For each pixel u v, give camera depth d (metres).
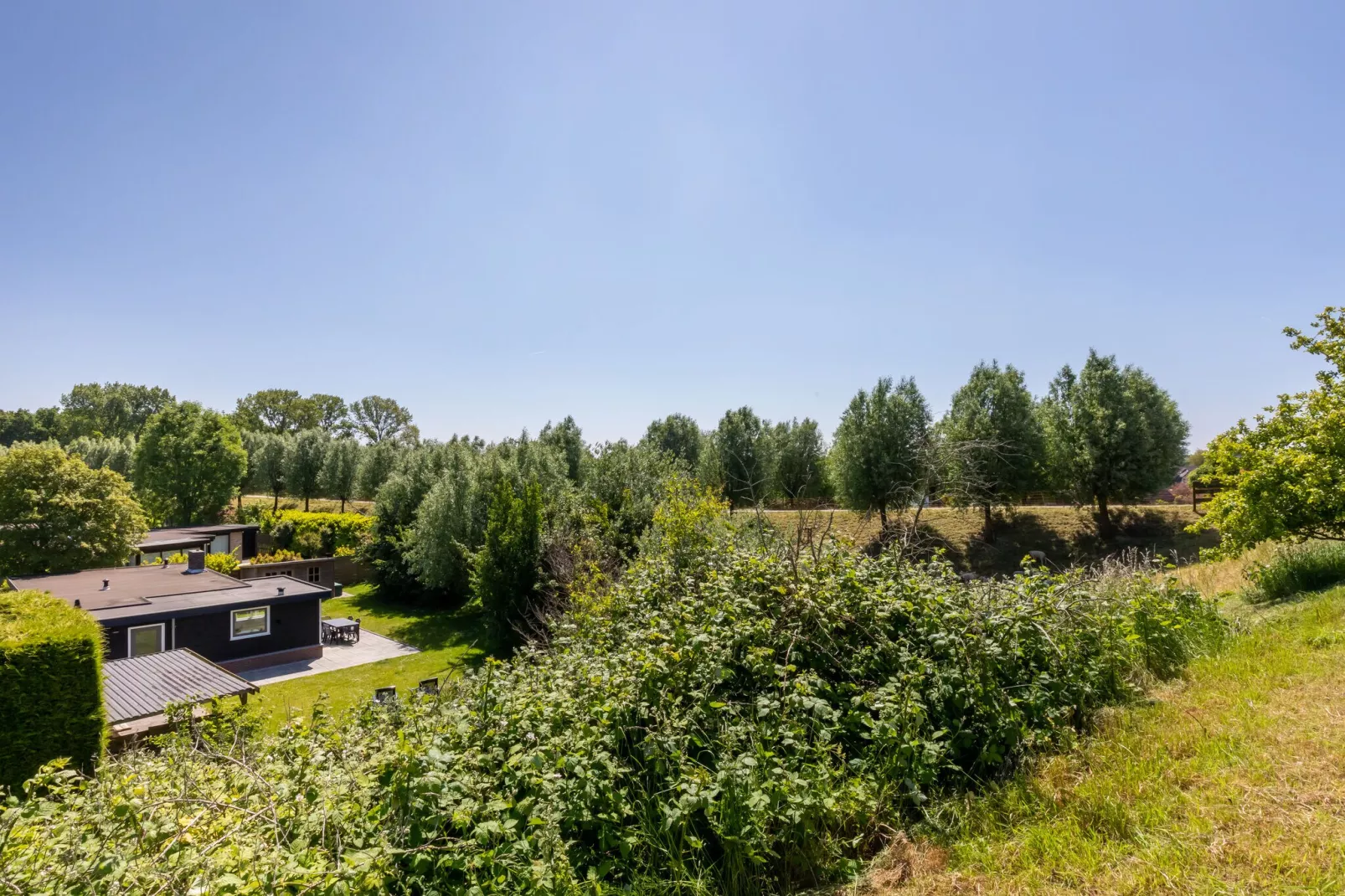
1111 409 25.62
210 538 30.94
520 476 24.03
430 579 23.89
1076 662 4.71
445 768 2.94
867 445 25.62
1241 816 2.80
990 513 26.20
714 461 31.27
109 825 2.85
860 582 5.05
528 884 2.49
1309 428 9.28
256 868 2.35
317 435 53.19
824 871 3.04
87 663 8.88
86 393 90.00
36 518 23.09
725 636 4.26
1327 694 4.00
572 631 5.67
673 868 2.87
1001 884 2.65
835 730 3.77
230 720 5.73
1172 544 24.03
